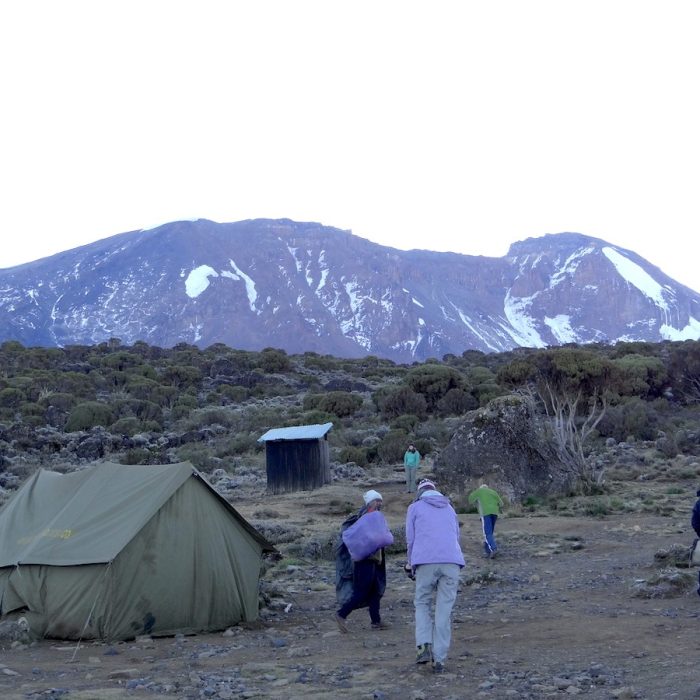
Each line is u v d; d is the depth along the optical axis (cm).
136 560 1162
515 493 2759
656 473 3300
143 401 6100
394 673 877
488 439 2836
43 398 6312
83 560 1149
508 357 9819
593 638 991
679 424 4800
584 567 1625
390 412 5688
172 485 1209
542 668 861
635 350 7669
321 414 5506
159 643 1129
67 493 1281
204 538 1220
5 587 1193
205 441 5153
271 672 916
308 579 1677
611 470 3397
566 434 3541
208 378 8288
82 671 963
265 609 1341
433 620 924
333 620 1273
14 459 4388
